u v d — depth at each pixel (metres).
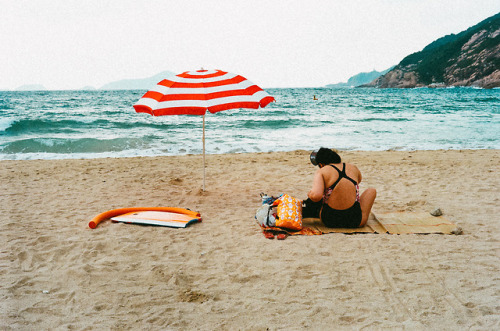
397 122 21.70
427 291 3.13
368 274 3.47
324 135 16.66
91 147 13.19
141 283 3.30
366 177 7.93
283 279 3.38
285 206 4.64
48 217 5.09
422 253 3.93
